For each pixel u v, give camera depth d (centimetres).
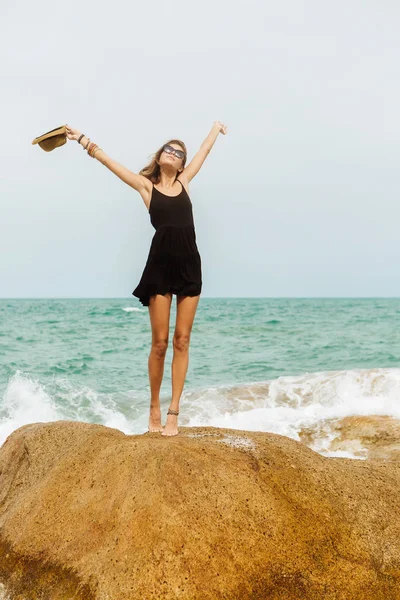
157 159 498
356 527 407
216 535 378
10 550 408
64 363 1545
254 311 4494
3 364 1511
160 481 398
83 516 402
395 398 853
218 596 357
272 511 396
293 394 946
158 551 367
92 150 501
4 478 500
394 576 386
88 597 362
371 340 2067
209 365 1541
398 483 453
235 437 460
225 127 544
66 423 515
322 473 434
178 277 487
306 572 376
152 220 491
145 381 1320
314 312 4372
